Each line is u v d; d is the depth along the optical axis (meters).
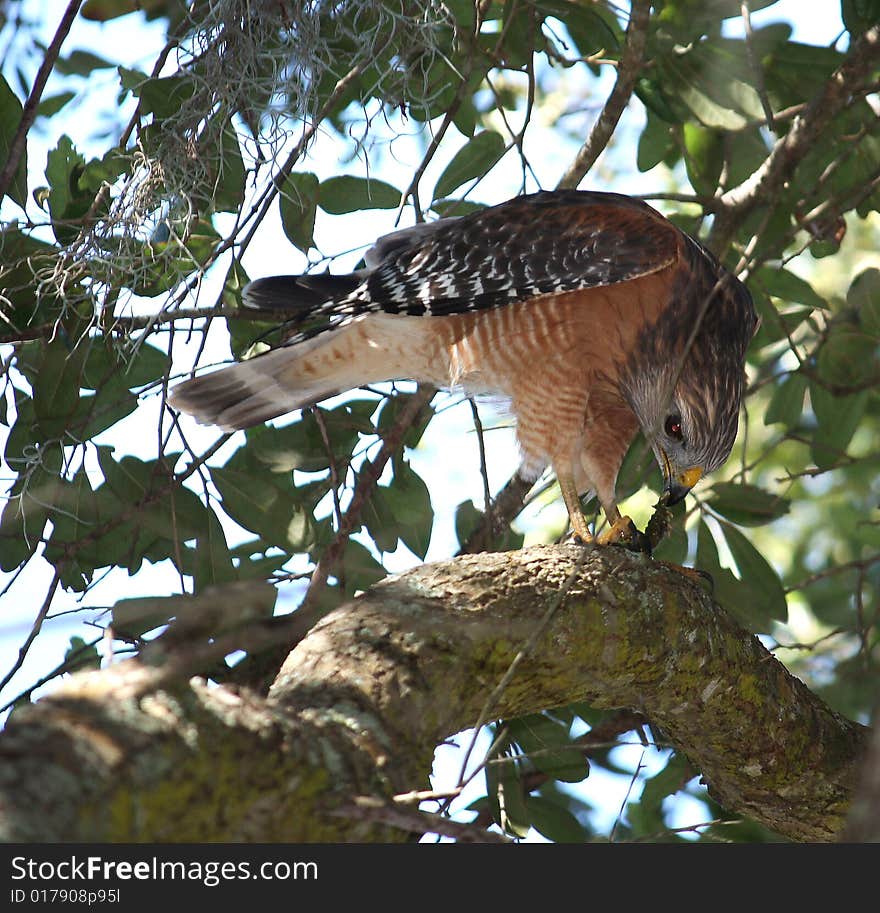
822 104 7.97
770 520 9.32
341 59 8.73
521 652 5.34
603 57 9.35
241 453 9.21
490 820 8.46
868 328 9.57
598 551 6.61
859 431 13.80
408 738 5.20
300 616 5.84
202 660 4.45
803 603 13.16
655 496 12.62
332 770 4.63
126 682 4.28
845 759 7.02
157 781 4.11
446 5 8.45
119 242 8.14
